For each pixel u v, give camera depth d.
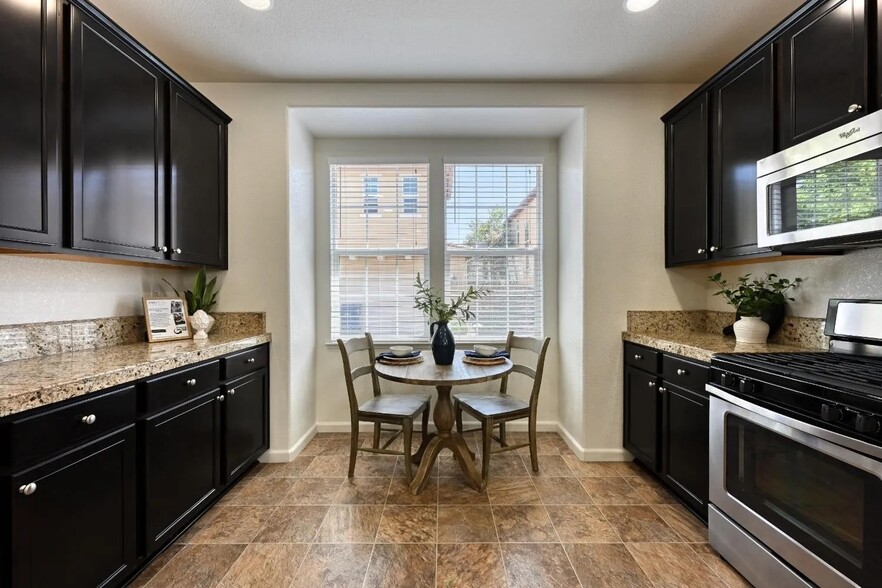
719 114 2.05
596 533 1.79
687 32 2.07
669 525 1.86
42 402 1.09
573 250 2.76
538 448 2.78
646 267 2.58
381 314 3.16
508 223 3.16
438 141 3.12
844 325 1.63
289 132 2.59
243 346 2.20
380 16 1.94
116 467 1.36
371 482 2.28
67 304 1.78
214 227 2.40
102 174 1.60
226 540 1.74
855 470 1.09
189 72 2.44
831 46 1.45
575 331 2.72
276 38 2.12
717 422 1.62
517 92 2.58
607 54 2.27
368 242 3.16
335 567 1.57
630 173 2.58
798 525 1.26
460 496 2.12
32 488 1.06
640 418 2.37
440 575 1.53
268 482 2.28
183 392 1.71
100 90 1.58
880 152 1.22
